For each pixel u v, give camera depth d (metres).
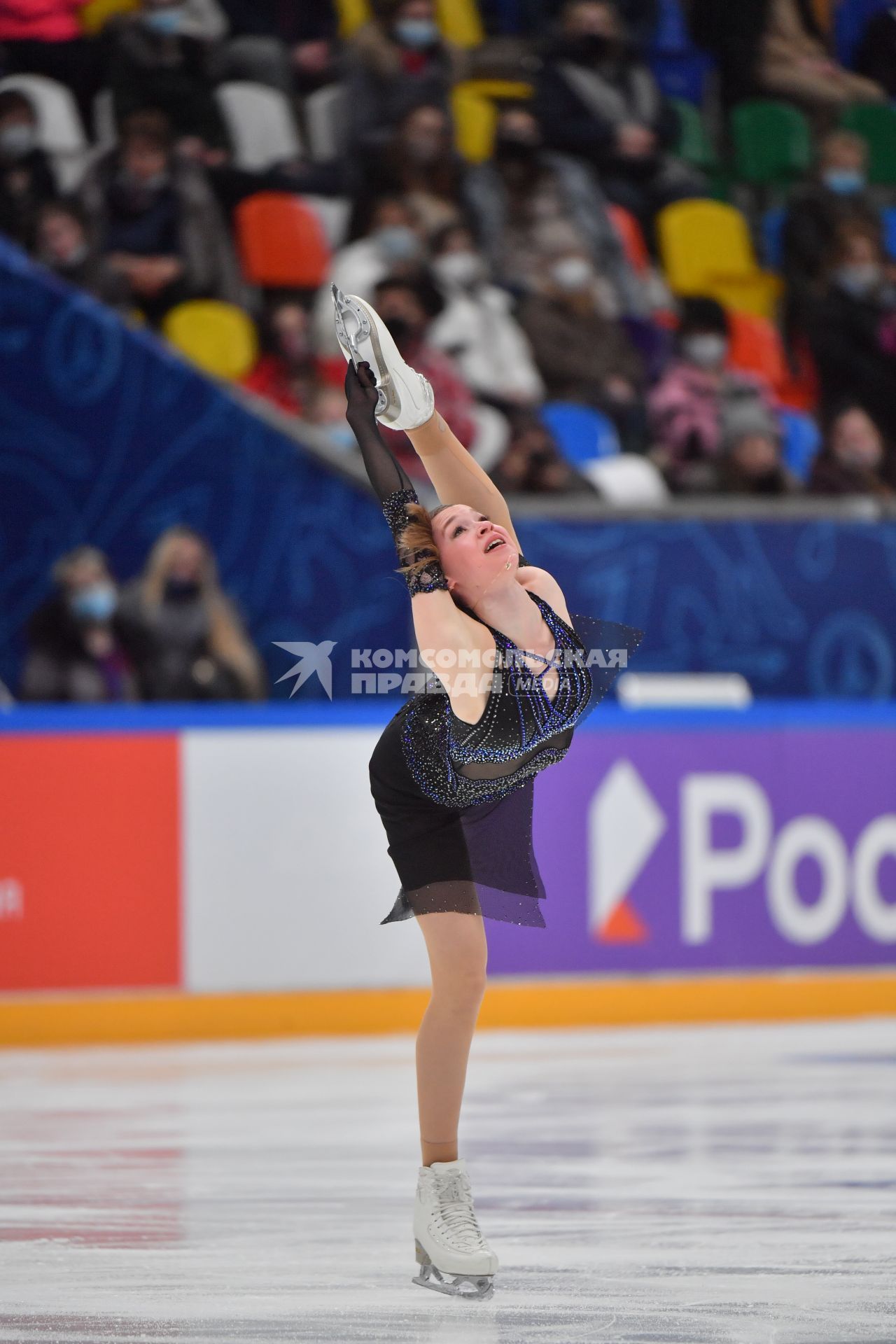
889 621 34.44
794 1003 29.42
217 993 27.27
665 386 38.69
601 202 40.97
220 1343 10.73
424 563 11.82
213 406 31.56
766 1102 21.06
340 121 39.81
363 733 27.95
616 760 28.73
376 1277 12.62
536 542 32.66
